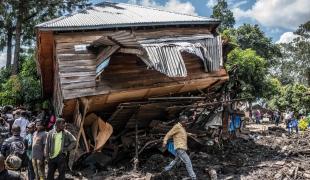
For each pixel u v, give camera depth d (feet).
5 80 93.25
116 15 48.47
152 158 41.22
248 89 91.66
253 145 54.70
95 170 39.47
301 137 67.92
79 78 39.75
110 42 37.81
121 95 41.11
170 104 45.09
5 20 106.93
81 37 42.14
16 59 98.89
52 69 57.41
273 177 36.17
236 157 44.93
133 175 36.17
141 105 42.16
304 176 36.99
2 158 14.56
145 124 47.37
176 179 34.99
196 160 42.39
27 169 34.94
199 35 48.14
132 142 43.50
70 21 43.75
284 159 44.93
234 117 54.39
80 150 39.73
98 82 39.91
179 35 46.88
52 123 48.73
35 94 72.79
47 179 29.76
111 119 43.34
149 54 40.55
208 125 49.11
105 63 37.29
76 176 37.29
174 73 40.96
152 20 46.03
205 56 46.21
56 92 53.26
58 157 29.53
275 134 73.20
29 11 105.60
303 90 131.95
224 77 48.19
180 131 34.06
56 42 40.96
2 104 72.02
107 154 42.24
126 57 41.45
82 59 40.83
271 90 101.45
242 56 95.14
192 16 51.01
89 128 43.21
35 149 30.78
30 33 109.50
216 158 43.86
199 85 47.75
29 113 49.90
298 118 110.42
